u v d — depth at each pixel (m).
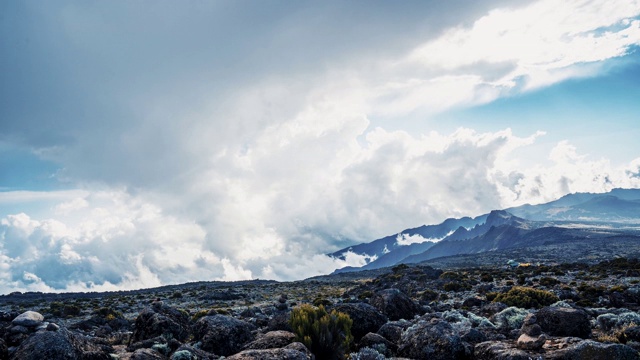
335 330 15.52
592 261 130.38
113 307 61.31
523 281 55.81
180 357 14.90
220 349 17.91
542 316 16.55
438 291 56.47
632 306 28.36
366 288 68.81
